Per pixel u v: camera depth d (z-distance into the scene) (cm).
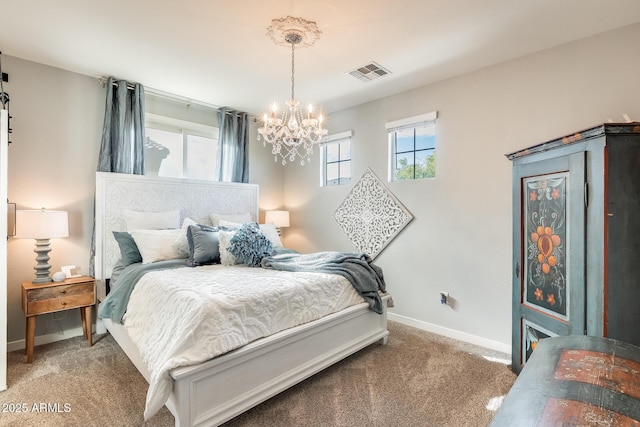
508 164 278
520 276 235
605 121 231
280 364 203
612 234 169
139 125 336
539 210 215
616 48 227
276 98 377
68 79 304
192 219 376
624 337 168
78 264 308
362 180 391
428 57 274
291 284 223
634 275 167
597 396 85
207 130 411
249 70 302
